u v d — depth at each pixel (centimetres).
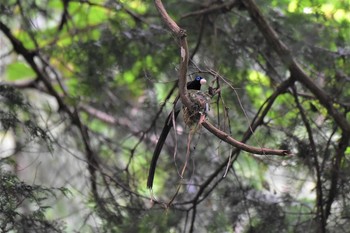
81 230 1147
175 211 1208
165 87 1367
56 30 1468
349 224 1162
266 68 1293
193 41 1291
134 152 1353
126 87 1431
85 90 1345
